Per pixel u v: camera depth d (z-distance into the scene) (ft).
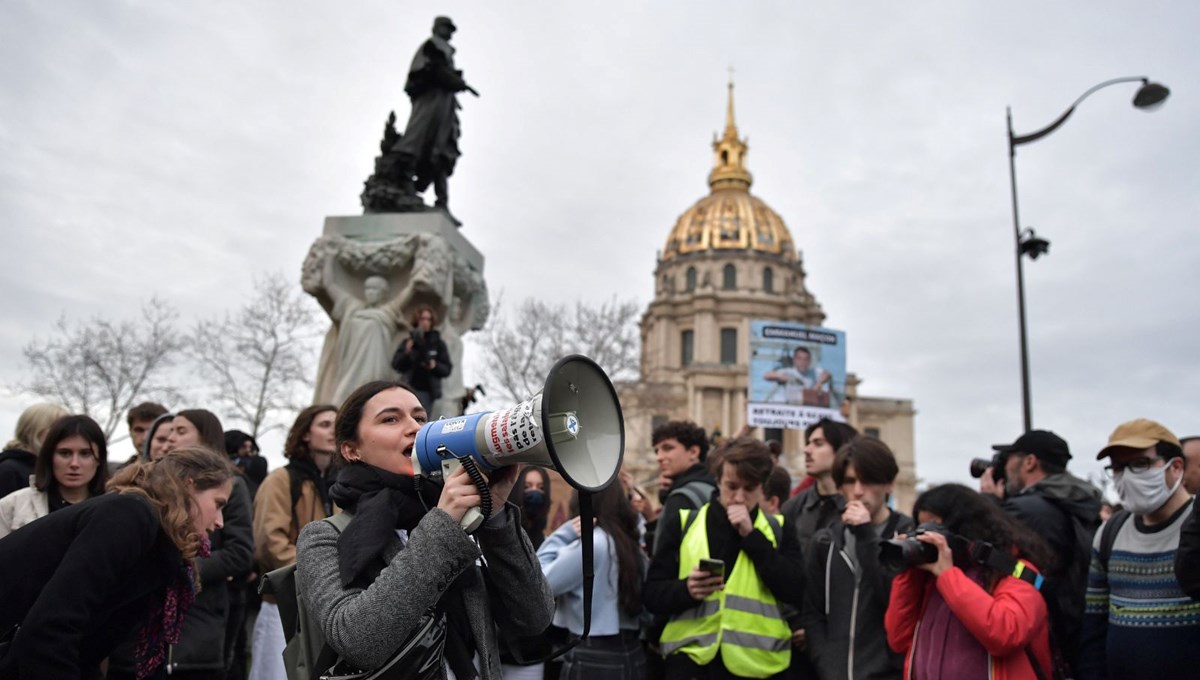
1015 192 44.93
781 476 20.93
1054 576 15.14
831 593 14.32
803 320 292.40
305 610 7.91
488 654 8.21
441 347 25.25
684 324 290.56
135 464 10.02
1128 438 13.01
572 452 7.32
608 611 14.38
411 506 7.98
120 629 9.31
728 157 324.80
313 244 28.30
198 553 10.14
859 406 285.84
